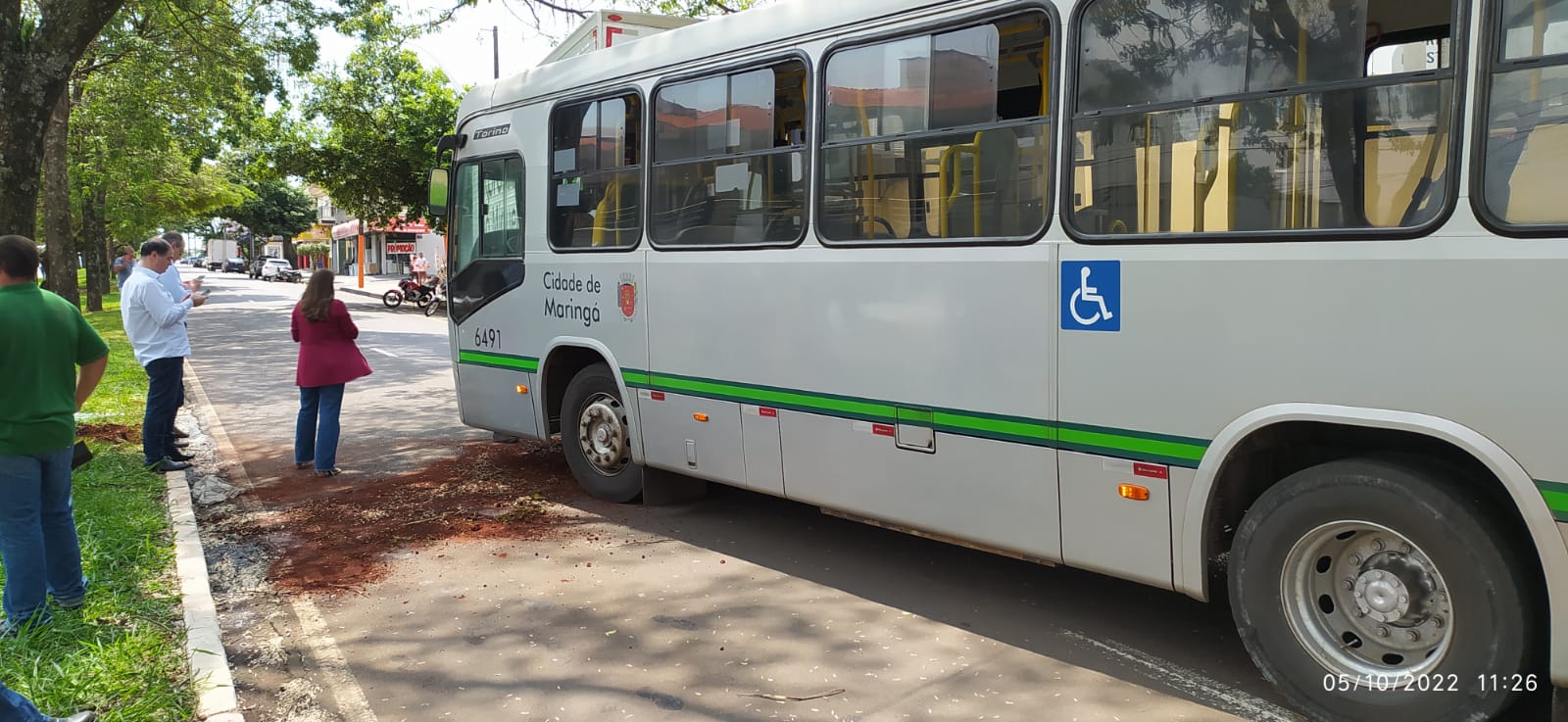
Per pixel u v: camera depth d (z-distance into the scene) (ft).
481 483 23.61
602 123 20.38
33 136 22.41
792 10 16.61
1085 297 12.75
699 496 22.16
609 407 21.08
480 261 23.90
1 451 13.29
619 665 13.48
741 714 12.01
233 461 26.40
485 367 24.12
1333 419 10.69
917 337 14.73
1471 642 9.99
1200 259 11.67
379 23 47.26
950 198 14.34
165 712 11.73
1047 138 13.17
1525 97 9.55
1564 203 9.32
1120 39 12.49
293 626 15.12
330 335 24.56
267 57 51.03
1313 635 11.30
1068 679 12.84
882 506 15.53
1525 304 9.46
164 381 24.07
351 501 22.24
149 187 88.28
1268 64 11.31
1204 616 14.94
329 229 224.94
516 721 11.96
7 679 12.16
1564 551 9.35
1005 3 13.60
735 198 17.58
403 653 14.03
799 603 15.70
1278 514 11.35
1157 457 12.18
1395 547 10.69
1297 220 11.06
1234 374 11.44
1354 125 10.66
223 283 168.35
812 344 16.31
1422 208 10.19
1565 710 9.91
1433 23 10.28
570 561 17.92
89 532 18.10
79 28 22.84
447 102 78.89
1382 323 10.35
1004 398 13.71
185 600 15.35
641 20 23.08
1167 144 12.07
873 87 15.30
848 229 15.72
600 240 20.61
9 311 13.26
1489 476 10.19
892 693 12.53
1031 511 13.60
